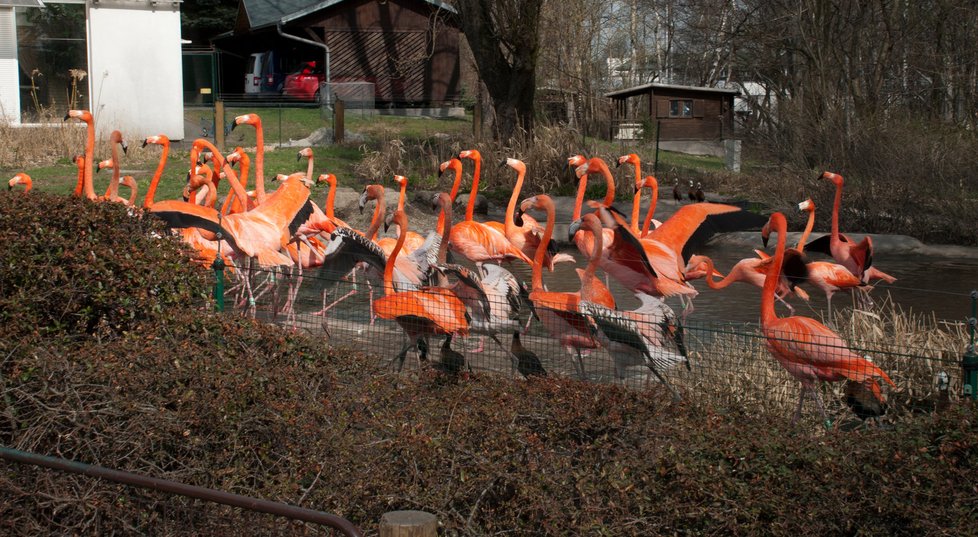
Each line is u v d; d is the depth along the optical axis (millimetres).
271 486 4180
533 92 20422
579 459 4148
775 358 5410
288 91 30672
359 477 4164
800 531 3727
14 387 4598
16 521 4074
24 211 6074
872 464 3943
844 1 20031
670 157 26297
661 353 5496
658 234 8203
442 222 9672
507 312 6191
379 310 6000
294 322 7520
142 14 21797
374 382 4848
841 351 5051
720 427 4262
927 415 4480
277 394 4734
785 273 7855
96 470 3008
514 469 4176
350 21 30453
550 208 7062
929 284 10680
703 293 9828
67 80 21922
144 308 5867
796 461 4012
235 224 8125
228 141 22578
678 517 3844
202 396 4555
